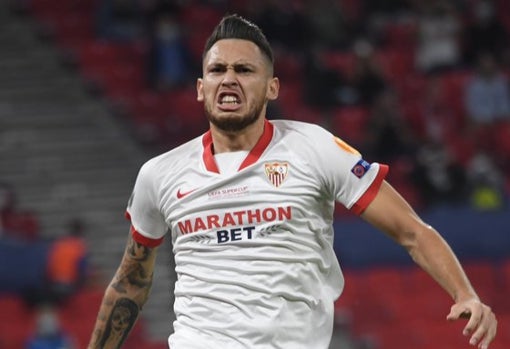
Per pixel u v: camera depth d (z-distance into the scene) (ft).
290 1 222.07
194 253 55.52
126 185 190.29
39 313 154.81
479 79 213.05
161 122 202.69
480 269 176.04
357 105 205.26
